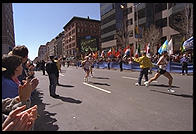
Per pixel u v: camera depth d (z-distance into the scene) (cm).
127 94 681
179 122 378
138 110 472
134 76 1389
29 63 618
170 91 709
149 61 903
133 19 4625
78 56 7169
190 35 2453
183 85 859
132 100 583
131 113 449
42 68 1939
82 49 6438
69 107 531
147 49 2080
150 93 688
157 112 450
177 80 1062
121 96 650
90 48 6297
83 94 720
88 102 582
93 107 520
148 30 3775
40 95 736
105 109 493
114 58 2870
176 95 638
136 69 2075
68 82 1133
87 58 1146
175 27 3478
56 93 770
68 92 780
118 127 365
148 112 452
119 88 825
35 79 268
